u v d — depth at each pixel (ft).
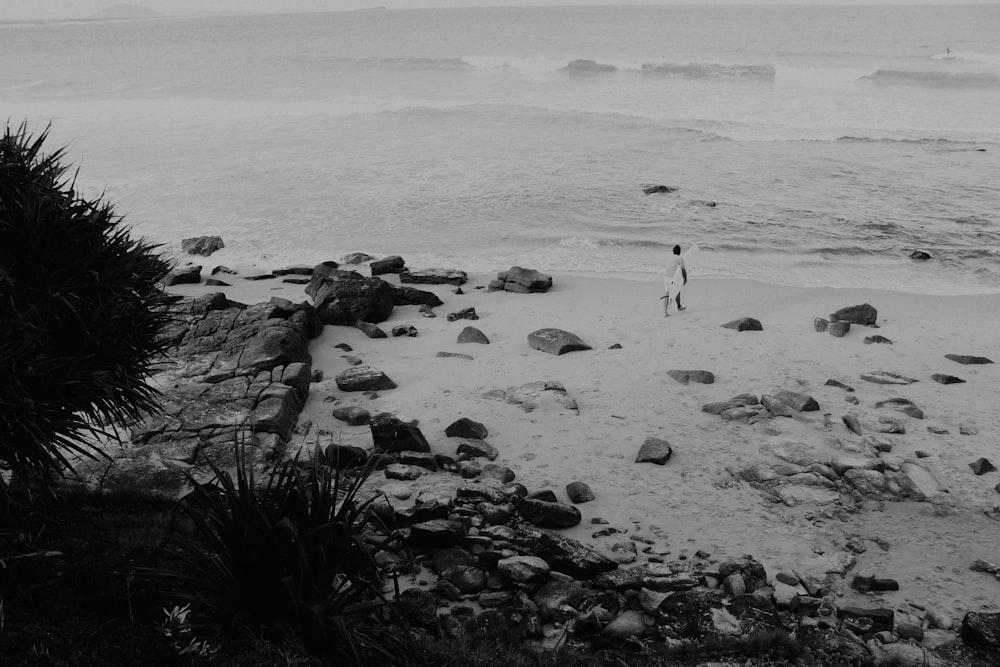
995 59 243.60
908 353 50.06
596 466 34.94
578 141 128.98
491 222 86.79
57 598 17.42
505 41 369.71
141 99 198.49
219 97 197.88
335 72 245.24
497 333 54.03
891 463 34.73
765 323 56.44
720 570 26.02
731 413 39.99
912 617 24.12
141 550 20.34
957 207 89.04
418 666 17.85
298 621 16.66
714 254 75.66
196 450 32.55
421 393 42.83
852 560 27.55
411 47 347.56
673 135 132.67
